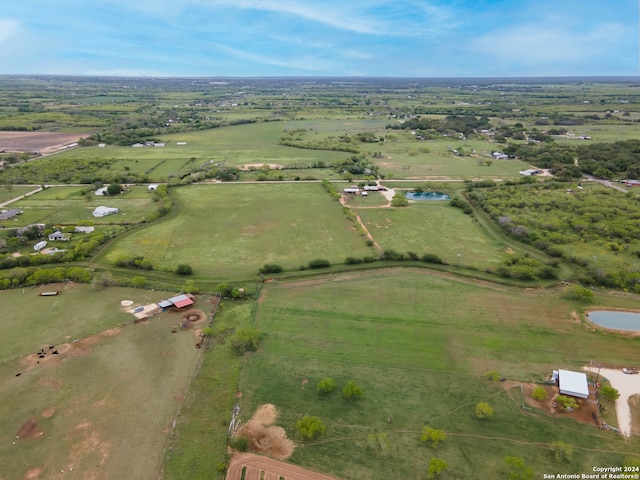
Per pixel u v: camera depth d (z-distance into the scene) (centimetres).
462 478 4800
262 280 9169
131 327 7512
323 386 5991
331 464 4978
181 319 7800
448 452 5131
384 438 5259
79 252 10138
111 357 6731
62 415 5600
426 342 7181
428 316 7906
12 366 6475
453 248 10962
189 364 6625
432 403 5891
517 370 6500
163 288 8838
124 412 5678
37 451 5072
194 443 5244
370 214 13438
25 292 8588
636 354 6838
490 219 13012
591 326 7569
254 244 11081
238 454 5106
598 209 12975
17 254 10219
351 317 7881
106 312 7950
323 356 6850
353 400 5941
